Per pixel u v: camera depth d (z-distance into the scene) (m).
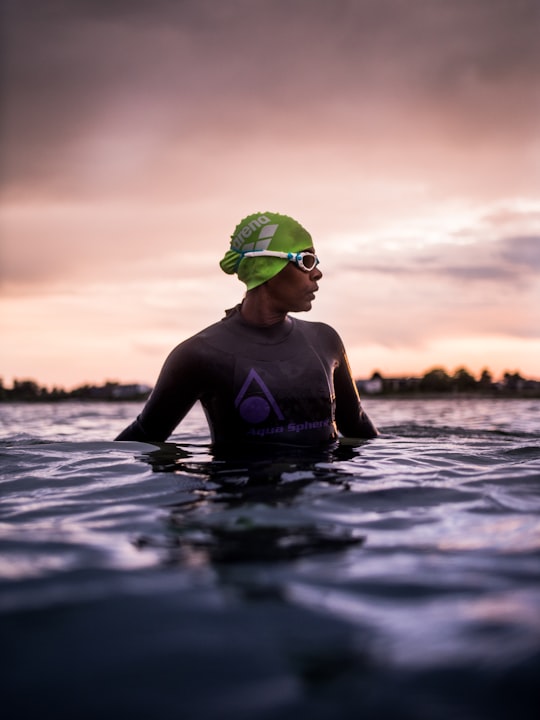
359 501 1.78
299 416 2.81
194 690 0.76
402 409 8.43
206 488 1.99
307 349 2.93
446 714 0.70
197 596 1.04
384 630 0.90
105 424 6.19
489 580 1.11
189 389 2.85
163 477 2.20
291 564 1.21
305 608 0.99
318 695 0.74
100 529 1.52
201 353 2.79
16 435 4.53
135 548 1.34
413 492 1.90
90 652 0.86
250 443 2.77
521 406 9.10
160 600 1.03
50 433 4.97
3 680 0.80
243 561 1.23
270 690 0.76
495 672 0.77
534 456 2.72
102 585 1.10
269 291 2.87
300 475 2.19
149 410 3.01
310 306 2.95
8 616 0.98
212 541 1.38
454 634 0.88
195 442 3.23
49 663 0.83
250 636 0.89
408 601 1.01
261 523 1.54
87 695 0.76
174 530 1.49
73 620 0.96
